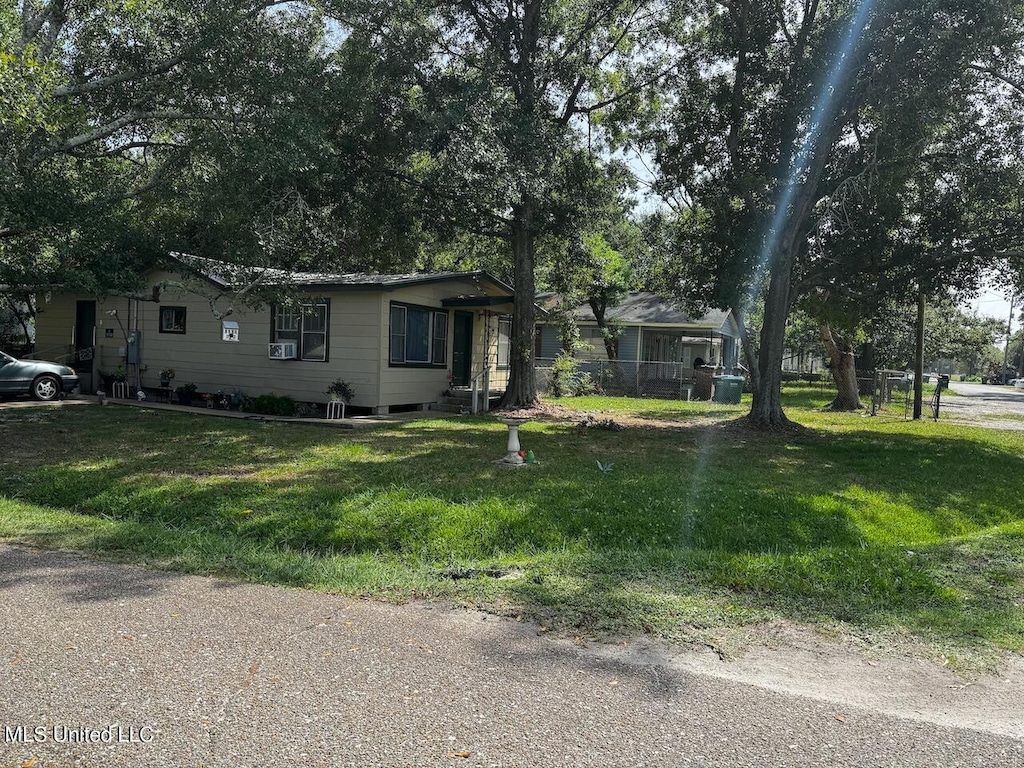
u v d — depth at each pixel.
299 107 12.16
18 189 9.50
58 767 2.67
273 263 14.80
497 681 3.47
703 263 15.90
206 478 8.45
